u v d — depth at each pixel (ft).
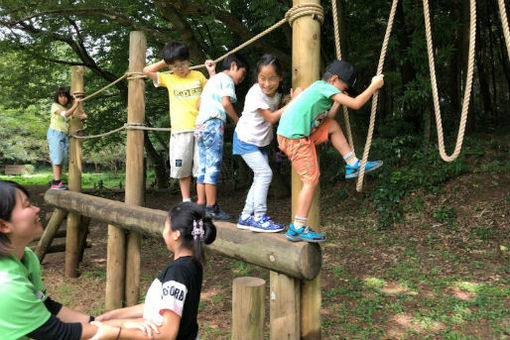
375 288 18.69
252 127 9.34
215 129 11.00
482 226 24.26
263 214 9.46
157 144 81.76
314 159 8.17
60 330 5.93
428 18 7.21
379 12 35.63
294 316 8.78
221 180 56.39
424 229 25.58
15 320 5.63
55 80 46.44
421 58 30.53
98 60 46.68
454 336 14.01
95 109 49.96
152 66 13.05
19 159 109.40
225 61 11.05
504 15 6.42
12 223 5.87
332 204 33.06
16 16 33.19
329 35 36.94
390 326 15.15
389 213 27.71
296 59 8.85
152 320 6.48
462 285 18.20
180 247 6.91
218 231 10.16
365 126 39.06
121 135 54.08
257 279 9.05
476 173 29.01
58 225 22.75
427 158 30.91
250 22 41.24
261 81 8.72
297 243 8.31
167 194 53.47
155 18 40.60
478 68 38.88
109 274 17.47
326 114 8.19
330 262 22.53
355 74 8.01
